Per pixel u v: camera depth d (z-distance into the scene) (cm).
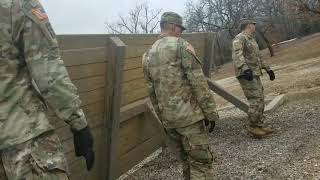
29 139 233
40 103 245
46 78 234
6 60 233
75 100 239
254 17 4366
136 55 600
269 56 3488
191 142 435
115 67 498
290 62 2659
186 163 475
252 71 701
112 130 513
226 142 714
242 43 692
